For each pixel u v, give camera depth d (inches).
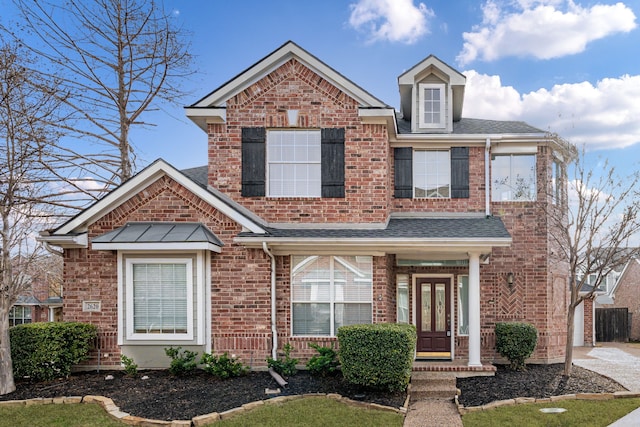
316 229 481.7
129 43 745.0
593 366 524.4
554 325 553.3
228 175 492.4
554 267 561.3
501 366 509.7
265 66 489.1
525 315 542.6
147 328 439.5
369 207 487.2
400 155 562.6
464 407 355.3
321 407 339.9
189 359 417.1
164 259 439.2
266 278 450.3
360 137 490.0
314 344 433.4
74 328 421.7
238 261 451.8
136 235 430.3
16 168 404.5
